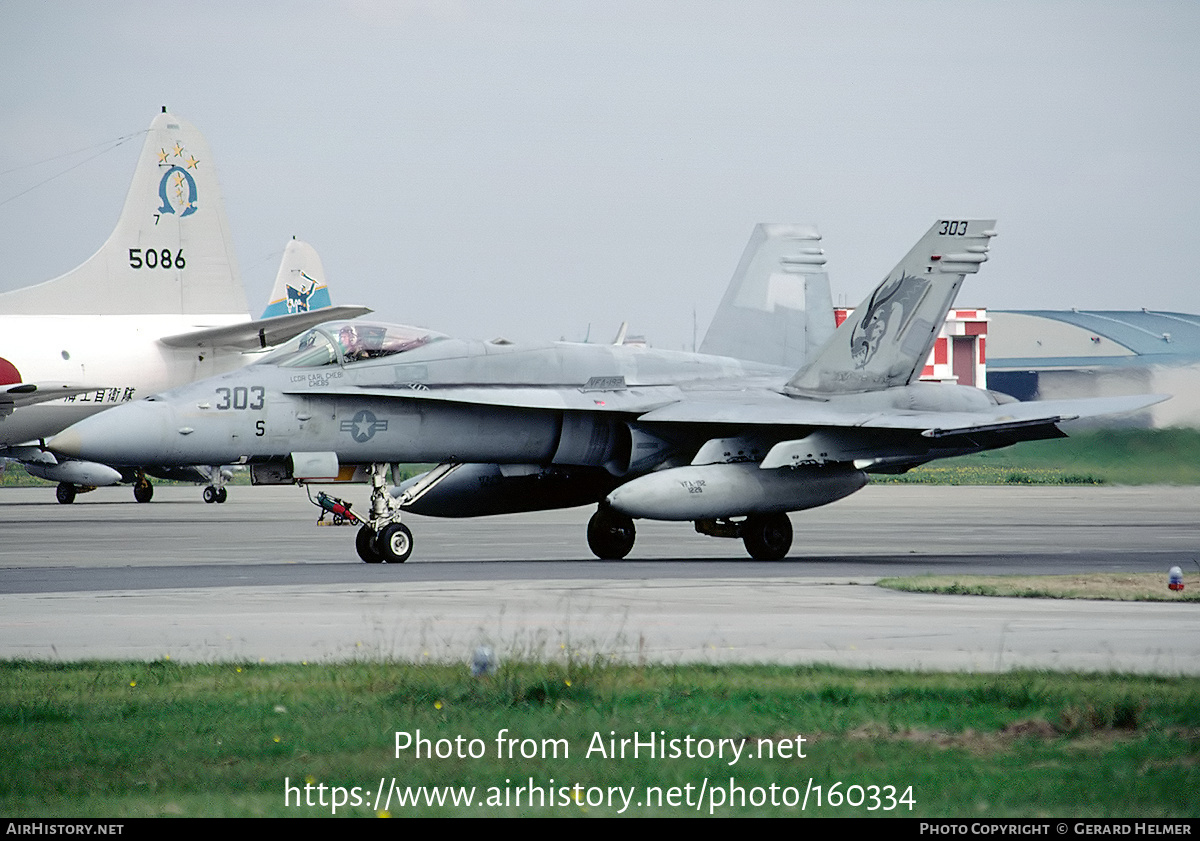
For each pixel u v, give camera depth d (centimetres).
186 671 4081
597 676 3891
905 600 5997
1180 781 2900
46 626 5131
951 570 7688
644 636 4853
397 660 4247
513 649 4347
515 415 8656
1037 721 3391
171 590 6406
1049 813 2700
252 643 4700
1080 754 3122
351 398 8181
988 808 2734
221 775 3009
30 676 3997
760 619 5316
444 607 5706
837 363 9125
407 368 8344
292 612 5544
